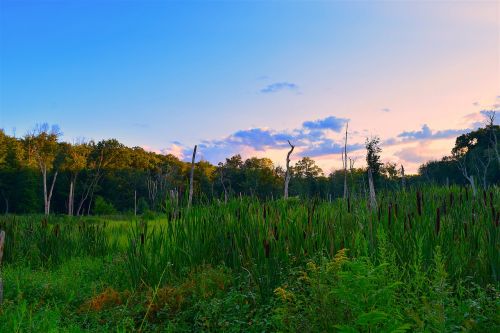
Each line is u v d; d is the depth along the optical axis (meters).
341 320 4.41
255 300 6.66
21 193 68.00
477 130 63.38
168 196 9.40
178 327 6.42
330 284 4.97
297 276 6.81
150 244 9.14
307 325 4.71
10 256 12.73
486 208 7.63
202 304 6.58
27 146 64.62
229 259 8.33
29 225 14.61
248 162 80.44
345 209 8.68
